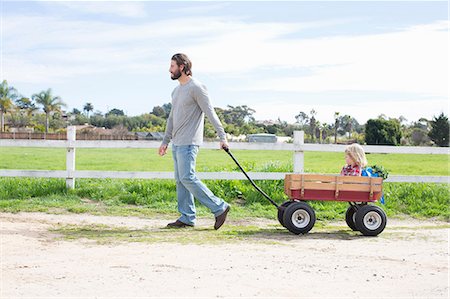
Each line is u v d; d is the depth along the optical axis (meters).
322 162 33.69
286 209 10.24
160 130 108.00
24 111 121.44
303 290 6.37
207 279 6.75
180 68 10.59
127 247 8.74
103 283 6.50
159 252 8.34
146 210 12.59
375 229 10.19
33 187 13.95
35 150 46.12
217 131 10.61
